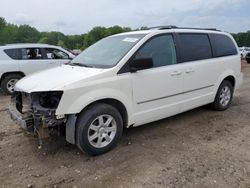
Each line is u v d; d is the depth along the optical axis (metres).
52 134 4.30
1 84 8.92
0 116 6.18
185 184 3.26
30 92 3.68
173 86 4.80
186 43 5.14
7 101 7.96
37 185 3.31
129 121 4.32
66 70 4.37
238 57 6.36
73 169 3.65
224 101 6.16
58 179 3.42
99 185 3.28
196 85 5.26
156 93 4.56
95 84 3.84
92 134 3.94
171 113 4.93
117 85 4.05
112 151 4.16
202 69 5.31
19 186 3.29
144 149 4.23
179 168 3.63
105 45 4.95
